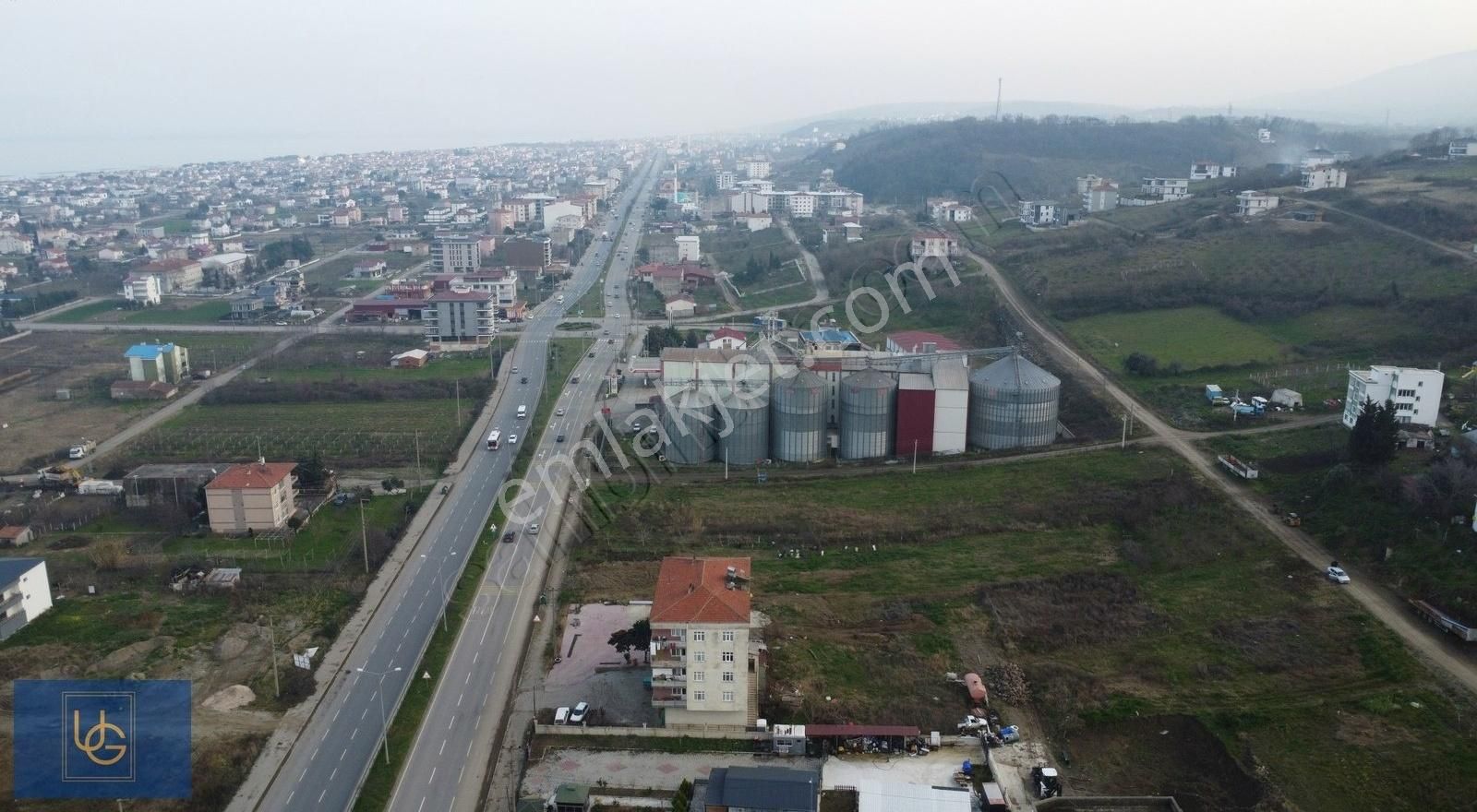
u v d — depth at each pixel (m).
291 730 92.31
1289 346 192.88
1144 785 84.12
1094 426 169.12
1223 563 120.44
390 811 81.31
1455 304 187.62
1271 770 83.38
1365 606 105.81
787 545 131.62
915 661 103.06
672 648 90.94
